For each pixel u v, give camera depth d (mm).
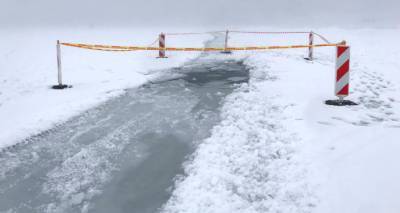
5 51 18469
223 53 17312
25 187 4957
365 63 13305
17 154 5891
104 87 9930
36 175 5258
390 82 9977
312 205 4031
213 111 7730
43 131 6781
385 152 5051
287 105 7531
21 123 7000
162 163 5488
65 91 9633
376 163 4742
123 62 14688
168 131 6691
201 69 12859
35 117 7305
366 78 10297
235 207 4250
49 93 9461
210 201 4387
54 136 6594
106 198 4656
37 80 11484
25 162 5633
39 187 4953
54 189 4902
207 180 4840
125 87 10039
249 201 4371
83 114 7734
